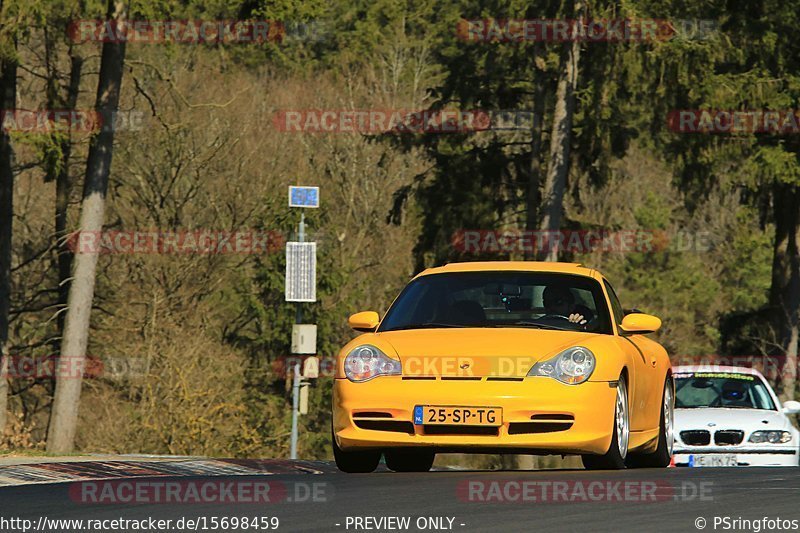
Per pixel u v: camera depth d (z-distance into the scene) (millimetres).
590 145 100000
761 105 93625
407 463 33406
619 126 99312
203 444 98062
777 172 94500
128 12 78562
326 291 124125
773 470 27875
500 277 31047
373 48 159125
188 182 126375
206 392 99062
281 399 122250
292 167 136375
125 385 109188
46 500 22391
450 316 30016
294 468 30328
